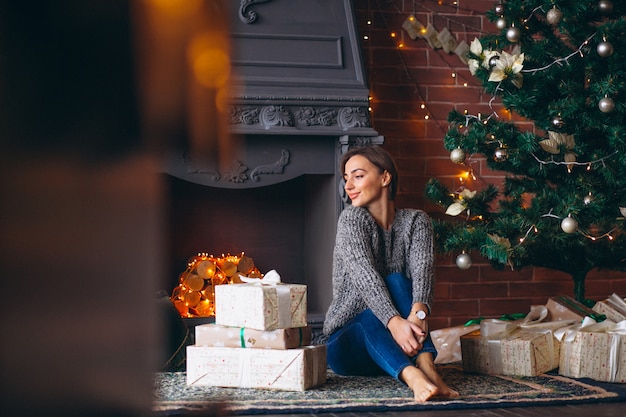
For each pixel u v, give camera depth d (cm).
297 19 367
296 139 357
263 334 237
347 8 375
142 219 18
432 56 411
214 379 238
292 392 233
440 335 323
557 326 290
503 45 345
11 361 16
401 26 408
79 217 17
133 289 18
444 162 410
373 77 404
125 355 18
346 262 246
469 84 414
